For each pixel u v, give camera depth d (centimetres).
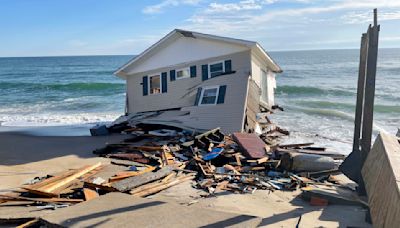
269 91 2194
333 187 962
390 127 2120
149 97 2181
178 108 2003
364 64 888
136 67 2238
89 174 1061
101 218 652
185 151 1331
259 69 1973
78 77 6681
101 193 877
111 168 1151
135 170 1120
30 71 8625
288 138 1755
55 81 5703
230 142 1366
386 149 606
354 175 861
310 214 771
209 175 1050
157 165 1191
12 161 1324
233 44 1825
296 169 1069
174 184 983
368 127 792
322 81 4738
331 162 1070
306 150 1366
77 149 1530
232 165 1156
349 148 1553
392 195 452
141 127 1873
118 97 3709
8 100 3597
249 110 1636
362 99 895
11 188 970
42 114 2762
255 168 1108
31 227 669
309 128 2038
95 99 3569
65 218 653
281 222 728
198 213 685
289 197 893
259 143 1328
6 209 767
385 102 3039
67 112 2853
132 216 663
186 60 2003
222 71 1873
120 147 1460
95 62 13288
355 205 814
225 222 642
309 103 3069
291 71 6378
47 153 1461
